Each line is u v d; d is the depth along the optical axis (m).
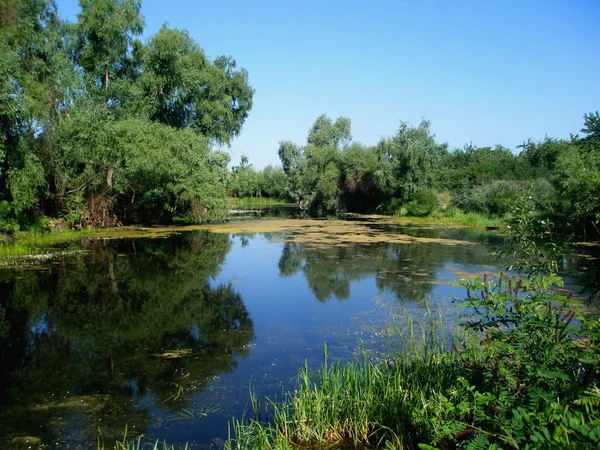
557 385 2.85
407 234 18.77
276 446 3.44
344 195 34.00
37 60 17.58
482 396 2.86
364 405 3.87
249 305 7.98
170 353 5.74
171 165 20.59
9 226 15.01
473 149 42.97
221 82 29.72
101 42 24.75
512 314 3.30
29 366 5.37
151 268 11.35
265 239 17.20
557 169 16.02
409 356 5.06
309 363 5.29
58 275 10.37
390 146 29.72
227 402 4.39
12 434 3.84
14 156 14.25
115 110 24.03
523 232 3.89
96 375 5.09
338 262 12.02
